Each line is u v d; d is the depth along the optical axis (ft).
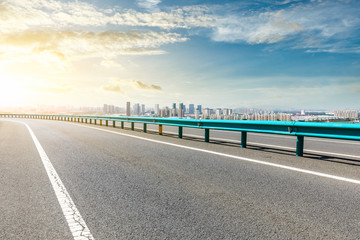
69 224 9.47
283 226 9.20
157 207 11.05
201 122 33.42
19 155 23.94
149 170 17.71
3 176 16.33
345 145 31.14
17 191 13.32
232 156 22.79
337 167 18.40
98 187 13.94
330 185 14.07
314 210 10.62
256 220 9.69
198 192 13.00
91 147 28.78
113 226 9.29
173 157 22.43
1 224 9.48
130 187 13.91
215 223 9.46
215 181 14.94
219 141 34.19
